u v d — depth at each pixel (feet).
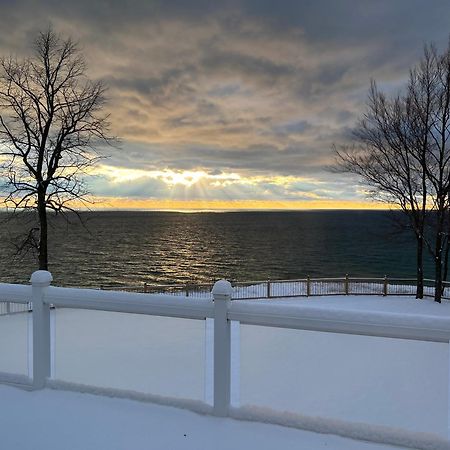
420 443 9.55
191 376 13.10
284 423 10.62
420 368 22.20
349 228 368.68
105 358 13.96
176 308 11.38
